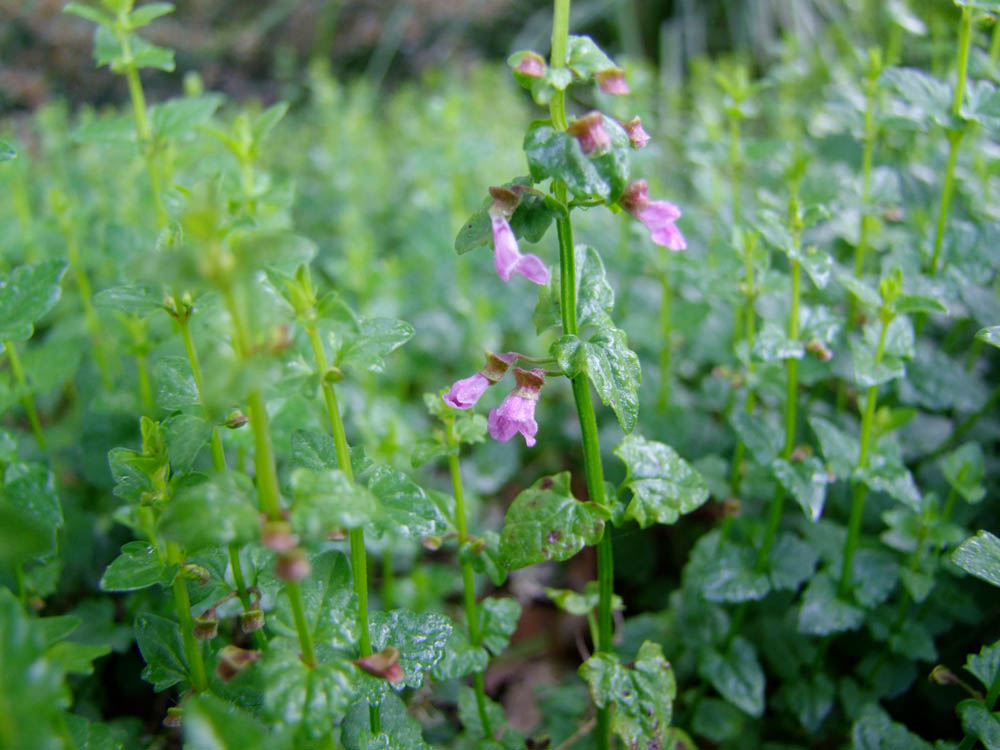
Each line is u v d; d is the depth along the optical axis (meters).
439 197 0.28
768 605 0.18
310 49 0.53
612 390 0.11
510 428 0.12
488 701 0.16
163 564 0.11
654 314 0.24
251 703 0.12
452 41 0.53
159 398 0.12
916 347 0.19
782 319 0.17
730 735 0.17
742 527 0.18
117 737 0.14
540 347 0.25
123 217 0.25
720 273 0.19
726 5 0.48
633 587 0.21
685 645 0.18
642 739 0.13
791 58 0.29
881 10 0.33
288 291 0.10
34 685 0.07
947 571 0.17
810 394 0.21
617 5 0.51
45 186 0.29
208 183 0.08
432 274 0.28
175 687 0.17
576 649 0.20
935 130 0.23
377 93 0.49
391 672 0.11
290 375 0.10
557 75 0.10
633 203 0.11
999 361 0.21
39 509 0.12
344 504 0.09
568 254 0.11
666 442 0.21
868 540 0.18
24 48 0.49
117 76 0.50
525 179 0.12
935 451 0.20
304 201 0.32
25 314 0.11
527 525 0.12
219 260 0.08
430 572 0.19
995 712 0.13
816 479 0.15
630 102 0.25
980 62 0.18
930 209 0.21
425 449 0.13
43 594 0.15
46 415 0.24
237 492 0.09
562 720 0.17
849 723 0.17
